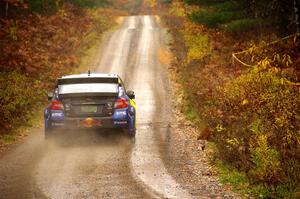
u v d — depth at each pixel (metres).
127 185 16.27
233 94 27.19
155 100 40.41
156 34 84.06
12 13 65.56
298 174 15.34
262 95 22.70
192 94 37.47
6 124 27.92
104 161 20.14
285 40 44.47
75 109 23.16
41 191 15.66
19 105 32.91
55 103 23.31
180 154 21.47
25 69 45.34
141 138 25.62
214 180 17.00
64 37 69.56
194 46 61.53
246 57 44.84
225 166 18.66
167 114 34.19
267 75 26.23
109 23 96.75
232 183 16.47
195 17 78.25
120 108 23.31
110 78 24.62
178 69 54.06
